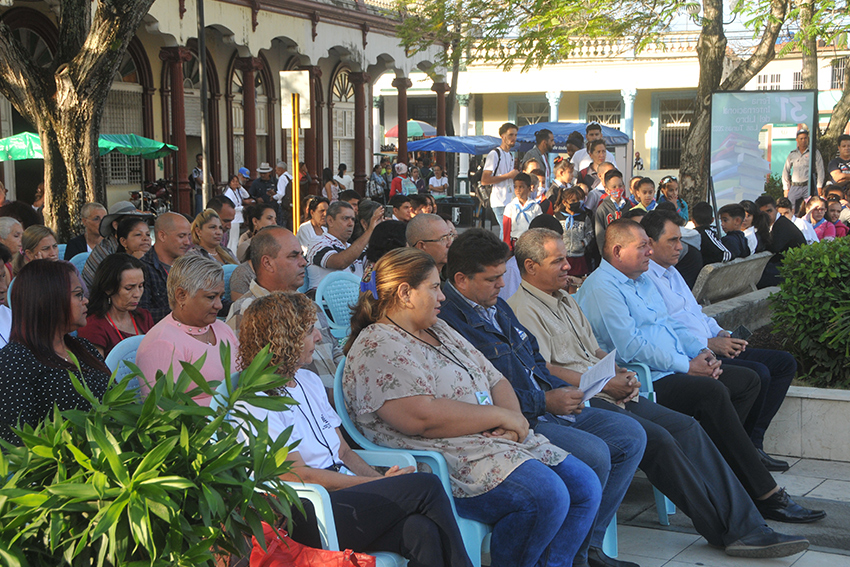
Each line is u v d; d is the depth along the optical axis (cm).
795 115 1352
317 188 2497
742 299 866
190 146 2327
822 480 580
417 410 385
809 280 679
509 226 1027
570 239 955
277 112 2541
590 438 439
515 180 1023
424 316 403
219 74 2289
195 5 1809
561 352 503
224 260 834
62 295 366
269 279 528
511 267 646
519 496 376
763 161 1361
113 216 706
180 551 228
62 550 234
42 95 1059
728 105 1357
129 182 2092
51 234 677
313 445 372
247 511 247
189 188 1969
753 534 467
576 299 573
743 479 515
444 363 407
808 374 690
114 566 225
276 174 2328
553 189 1092
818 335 675
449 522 344
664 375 553
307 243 930
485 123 4169
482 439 392
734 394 580
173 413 239
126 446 241
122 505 220
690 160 1561
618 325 545
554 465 406
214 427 238
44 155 1077
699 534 504
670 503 539
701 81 1544
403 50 2619
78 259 770
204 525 233
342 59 2397
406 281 401
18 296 365
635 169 3756
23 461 237
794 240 988
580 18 1605
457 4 1753
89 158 1077
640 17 1598
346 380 400
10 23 1700
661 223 621
